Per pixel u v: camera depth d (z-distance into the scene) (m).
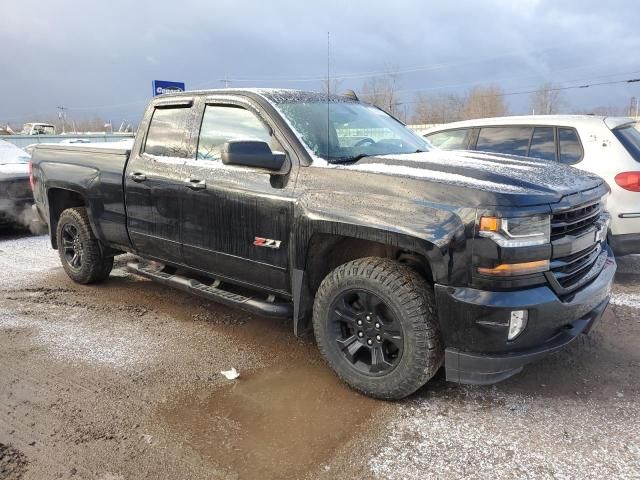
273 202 3.43
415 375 2.95
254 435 2.85
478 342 2.78
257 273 3.65
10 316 4.64
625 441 2.74
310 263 3.36
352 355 3.25
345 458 2.65
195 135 4.07
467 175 3.06
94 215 4.91
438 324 2.92
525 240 2.70
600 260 3.44
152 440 2.81
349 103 4.36
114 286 5.46
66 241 5.49
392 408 3.09
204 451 2.72
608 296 3.41
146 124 4.50
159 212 4.24
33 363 3.73
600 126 5.47
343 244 3.47
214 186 3.77
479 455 2.65
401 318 2.94
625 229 5.20
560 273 2.91
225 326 4.40
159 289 5.37
